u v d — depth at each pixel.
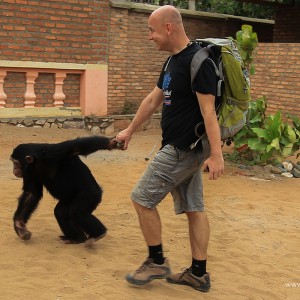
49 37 12.03
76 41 12.49
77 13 12.38
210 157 3.95
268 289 4.72
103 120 12.98
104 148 4.78
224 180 9.04
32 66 11.84
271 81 13.95
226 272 5.04
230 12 20.62
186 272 4.51
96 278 4.62
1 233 5.73
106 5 12.88
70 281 4.52
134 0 16.08
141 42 14.07
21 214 5.36
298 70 13.29
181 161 4.12
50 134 11.84
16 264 4.86
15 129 11.63
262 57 14.10
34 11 11.71
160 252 4.36
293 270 5.25
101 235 5.30
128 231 6.08
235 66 3.97
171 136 4.15
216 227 6.51
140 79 14.23
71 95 12.81
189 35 15.59
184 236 6.04
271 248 5.88
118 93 13.65
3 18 11.33
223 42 4.04
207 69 3.91
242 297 4.48
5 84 11.71
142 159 10.46
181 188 4.31
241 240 6.06
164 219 6.62
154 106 4.56
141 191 4.21
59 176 5.13
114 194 7.74
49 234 5.78
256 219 6.94
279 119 9.57
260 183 9.05
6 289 4.29
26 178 5.19
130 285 4.50
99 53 12.98
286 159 10.95
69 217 5.25
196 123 4.06
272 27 18.36
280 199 8.06
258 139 9.75
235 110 4.06
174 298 4.30
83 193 5.17
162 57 14.60
